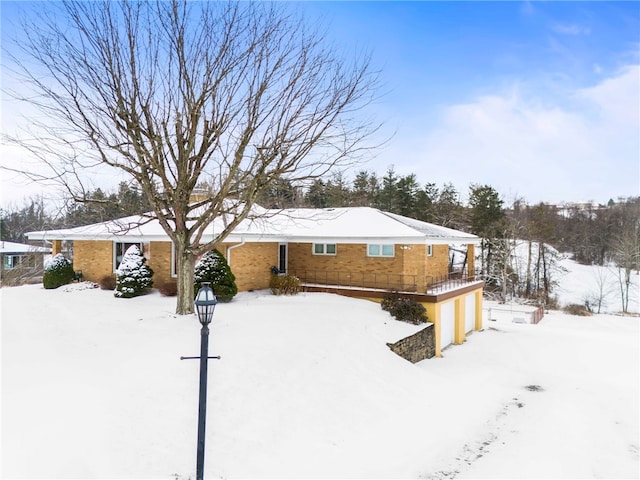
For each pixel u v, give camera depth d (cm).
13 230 4525
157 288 1877
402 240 1794
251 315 1380
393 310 1672
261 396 871
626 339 2206
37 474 523
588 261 5944
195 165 1285
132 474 580
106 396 735
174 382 824
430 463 784
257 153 1241
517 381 1398
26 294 1788
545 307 3566
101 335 1084
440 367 1523
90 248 2139
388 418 954
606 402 1209
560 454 858
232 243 1853
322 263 2088
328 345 1216
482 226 4241
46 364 845
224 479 627
